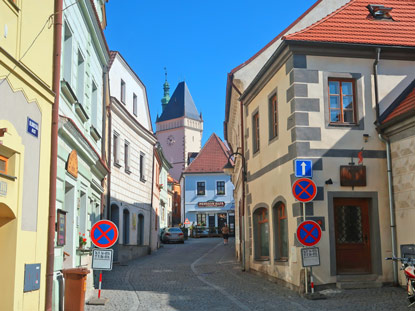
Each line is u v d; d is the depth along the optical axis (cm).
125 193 2666
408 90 1475
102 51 1589
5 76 753
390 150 1420
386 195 1416
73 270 1012
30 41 855
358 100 1445
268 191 1664
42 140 898
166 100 14200
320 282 1342
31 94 851
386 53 1473
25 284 819
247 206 1947
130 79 2814
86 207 1393
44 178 906
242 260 2111
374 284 1358
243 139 2034
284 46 1440
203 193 6450
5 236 791
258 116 1838
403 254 1294
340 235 1407
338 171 1403
